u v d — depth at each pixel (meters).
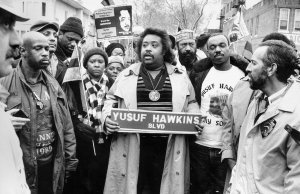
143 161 3.90
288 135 2.46
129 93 3.84
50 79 3.60
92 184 4.44
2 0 1.17
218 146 4.07
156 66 3.91
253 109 2.80
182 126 3.83
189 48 5.55
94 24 7.02
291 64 2.68
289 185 2.41
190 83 4.03
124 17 6.86
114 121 3.73
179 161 3.83
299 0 32.84
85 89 4.64
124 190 3.82
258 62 2.70
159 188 3.93
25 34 3.40
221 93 4.16
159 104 3.84
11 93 3.26
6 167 1.19
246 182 2.67
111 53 6.93
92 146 4.37
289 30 33.19
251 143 2.69
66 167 3.80
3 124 1.24
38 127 3.38
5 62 1.27
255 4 38.81
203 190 4.16
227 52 4.19
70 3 34.56
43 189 3.45
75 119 4.35
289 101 2.51
